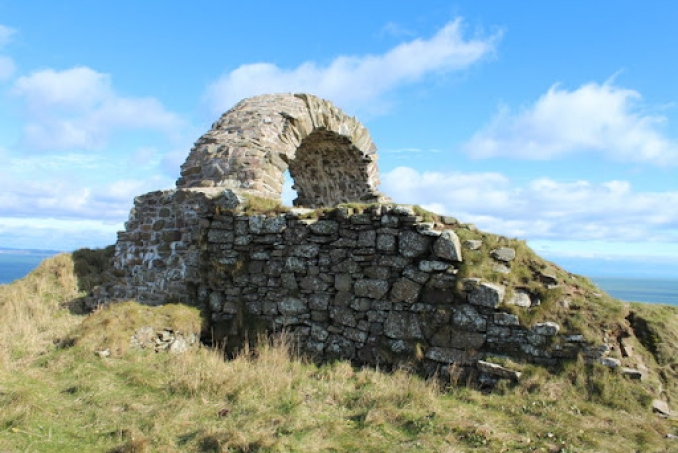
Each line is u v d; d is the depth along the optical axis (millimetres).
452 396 6328
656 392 6078
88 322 7801
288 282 8523
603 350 6320
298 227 8547
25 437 4711
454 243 7281
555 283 7102
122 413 5414
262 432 4918
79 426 5078
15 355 6980
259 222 8891
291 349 8109
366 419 5305
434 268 7359
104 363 6797
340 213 8234
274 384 6273
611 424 5379
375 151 16422
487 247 7516
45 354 7094
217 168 10781
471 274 7164
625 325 6742
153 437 4789
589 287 7320
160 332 7926
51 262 11383
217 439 4691
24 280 10914
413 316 7414
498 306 6852
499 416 5586
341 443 4820
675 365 6520
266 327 8547
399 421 5348
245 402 5715
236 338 8523
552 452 4680
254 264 8883
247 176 10578
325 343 8055
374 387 6406
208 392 5988
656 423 5457
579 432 5090
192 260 9500
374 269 7836
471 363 6863
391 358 7406
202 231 9453
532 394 6148
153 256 10359
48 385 6027
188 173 11180
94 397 5730
